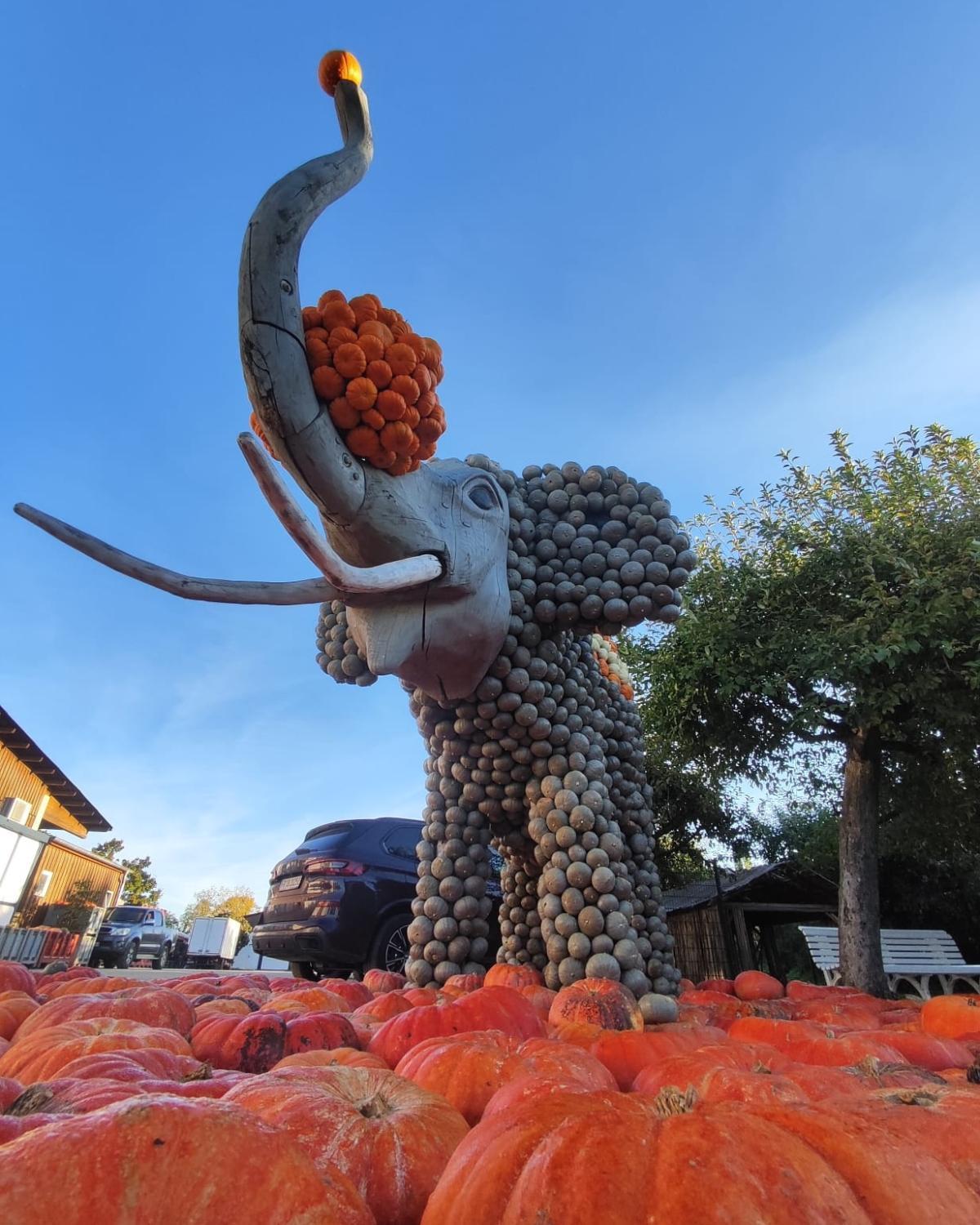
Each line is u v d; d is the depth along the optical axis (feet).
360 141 11.51
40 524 9.89
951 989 32.12
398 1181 4.64
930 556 25.11
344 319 11.55
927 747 28.96
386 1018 11.26
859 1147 3.85
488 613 14.02
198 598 10.43
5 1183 3.11
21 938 40.37
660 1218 3.22
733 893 41.09
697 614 29.81
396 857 23.76
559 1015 10.11
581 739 15.16
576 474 16.89
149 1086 5.29
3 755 67.62
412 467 12.43
